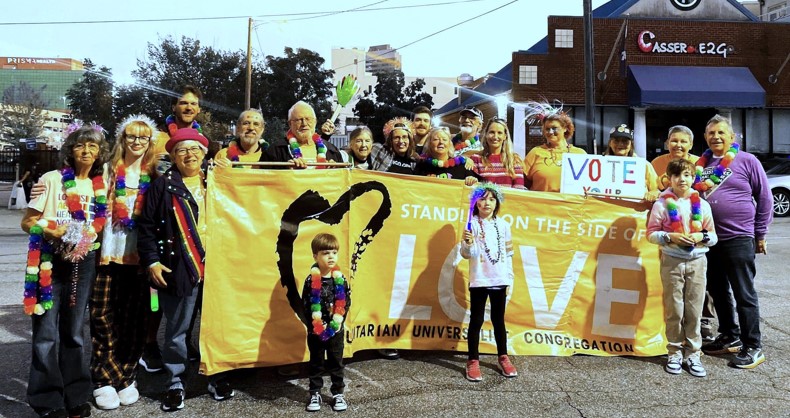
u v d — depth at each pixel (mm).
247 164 4059
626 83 20016
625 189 4840
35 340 3395
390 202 4535
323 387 3973
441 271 4633
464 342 4656
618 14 20500
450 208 4633
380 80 37375
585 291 4789
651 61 20000
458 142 5609
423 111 5809
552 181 5219
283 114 35281
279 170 4078
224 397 3781
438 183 4613
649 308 4816
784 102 20359
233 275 3924
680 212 4320
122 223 3756
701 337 4789
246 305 3938
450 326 4648
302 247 4102
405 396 3832
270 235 4020
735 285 4496
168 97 34438
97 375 3732
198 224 3723
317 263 3746
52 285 3430
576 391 3939
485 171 5070
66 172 3539
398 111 36625
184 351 3656
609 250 4820
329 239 3738
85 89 37125
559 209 4785
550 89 19906
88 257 3525
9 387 3992
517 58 19859
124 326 3846
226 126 34844
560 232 4785
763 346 4879
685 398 3826
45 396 3404
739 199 4492
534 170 5414
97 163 3693
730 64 20188
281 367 4230
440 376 4199
